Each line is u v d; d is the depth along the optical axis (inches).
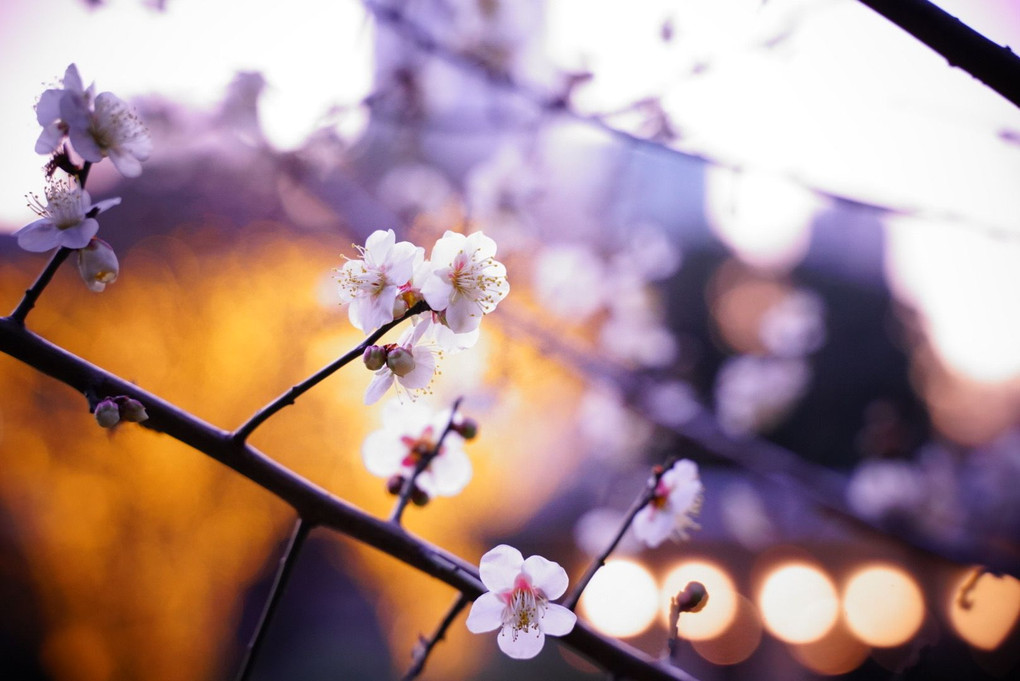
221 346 241.4
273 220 204.1
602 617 231.5
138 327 239.8
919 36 50.1
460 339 51.9
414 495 64.5
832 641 245.8
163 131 147.4
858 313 358.0
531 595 50.8
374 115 126.0
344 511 54.5
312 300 228.4
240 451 51.6
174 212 225.3
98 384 48.6
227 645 261.9
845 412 340.5
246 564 264.1
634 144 87.7
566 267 213.0
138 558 246.8
